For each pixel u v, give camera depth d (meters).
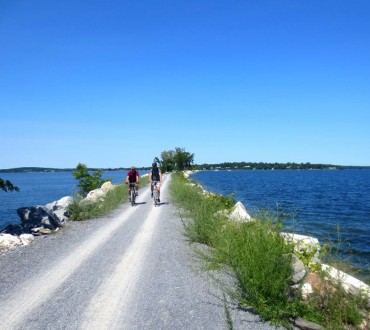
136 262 7.26
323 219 23.11
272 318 4.61
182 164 122.38
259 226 7.08
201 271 6.56
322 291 4.94
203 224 9.18
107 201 16.64
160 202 18.61
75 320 4.64
